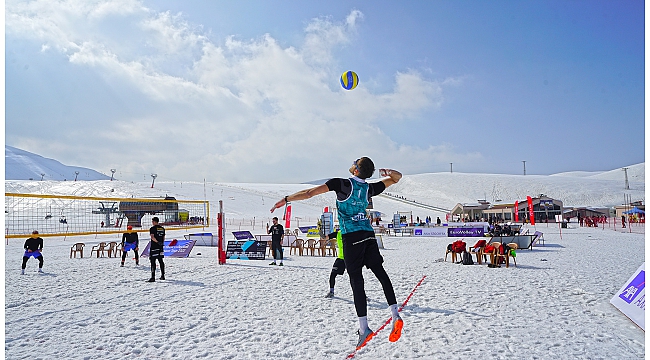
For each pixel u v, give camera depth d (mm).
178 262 13789
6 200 74125
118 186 95875
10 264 13430
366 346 4500
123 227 46969
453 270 11000
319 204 87188
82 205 71562
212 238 23188
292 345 4578
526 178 148875
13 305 6801
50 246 23188
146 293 7828
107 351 4434
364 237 3850
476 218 67375
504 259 11586
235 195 90500
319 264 13055
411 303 6750
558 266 11539
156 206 46125
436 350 4340
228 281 9289
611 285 8109
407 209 87938
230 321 5637
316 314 6031
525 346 4445
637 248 17438
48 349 4512
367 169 4004
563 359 4051
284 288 8289
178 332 5145
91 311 6312
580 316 5742
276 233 12617
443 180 147750
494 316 5789
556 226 46625
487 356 4145
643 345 4438
